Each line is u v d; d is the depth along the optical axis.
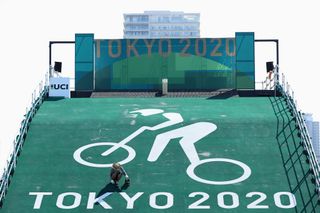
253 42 47.78
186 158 36.31
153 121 39.91
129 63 49.22
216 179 34.59
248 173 35.03
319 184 33.62
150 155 36.56
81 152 36.88
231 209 32.41
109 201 32.97
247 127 39.09
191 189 33.81
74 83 48.25
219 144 37.59
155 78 49.22
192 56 49.12
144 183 34.31
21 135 37.84
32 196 33.44
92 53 48.34
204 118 40.25
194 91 48.44
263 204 32.75
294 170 35.28
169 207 32.53
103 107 42.78
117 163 34.12
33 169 35.50
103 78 49.28
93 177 34.81
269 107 42.34
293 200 33.03
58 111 41.78
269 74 47.75
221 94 47.16
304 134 37.59
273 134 38.44
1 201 33.03
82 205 32.72
